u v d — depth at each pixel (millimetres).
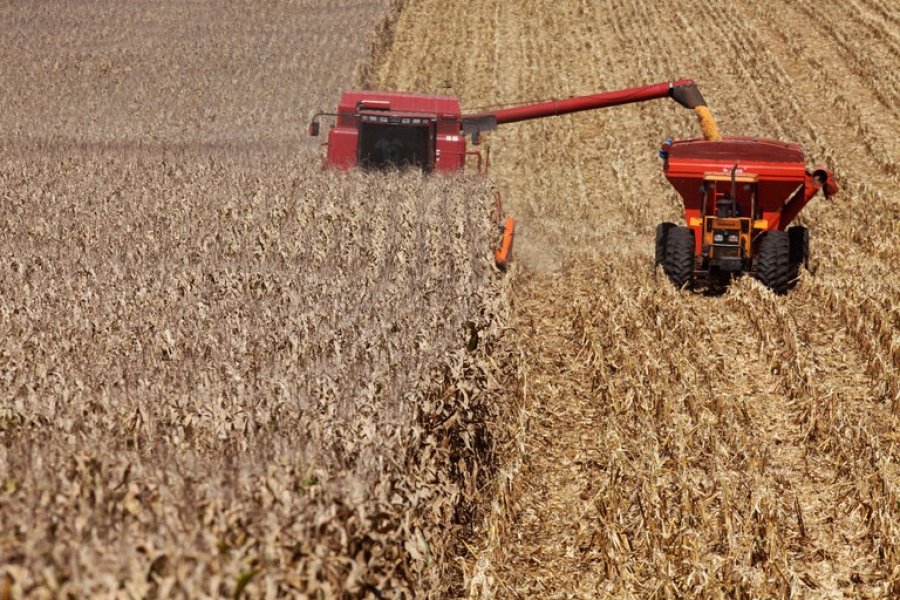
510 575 27047
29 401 25234
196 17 138875
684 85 61031
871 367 40875
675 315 45531
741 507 29328
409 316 35938
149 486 19297
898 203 72000
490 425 31953
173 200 61062
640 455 32719
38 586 16016
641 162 85500
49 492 18719
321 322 34938
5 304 36000
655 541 27531
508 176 83438
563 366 41969
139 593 16281
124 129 97438
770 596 26016
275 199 60625
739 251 51062
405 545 22281
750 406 37750
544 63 113562
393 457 24125
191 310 36219
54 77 115938
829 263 57750
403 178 62781
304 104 106500
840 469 32375
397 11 133250
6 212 57938
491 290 41219
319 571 18938
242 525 18797
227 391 26766
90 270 43094
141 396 25922
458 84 108688
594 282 53531
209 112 103875
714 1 130125
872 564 27734
